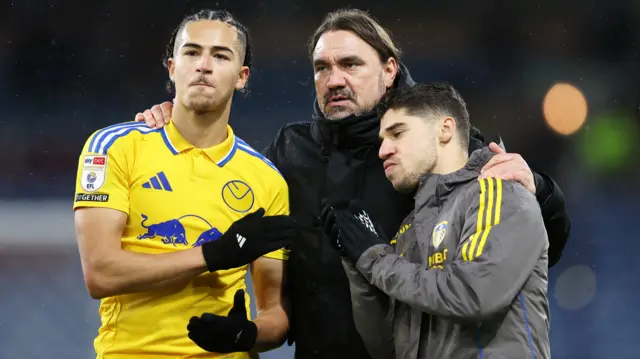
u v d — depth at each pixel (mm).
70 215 45344
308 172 11453
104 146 9773
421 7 61531
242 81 10891
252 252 9477
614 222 43469
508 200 8609
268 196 10656
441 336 8906
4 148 58188
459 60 61438
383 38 11414
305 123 12062
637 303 27781
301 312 11305
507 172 8992
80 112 60688
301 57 60531
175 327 9750
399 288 8703
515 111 60375
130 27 61250
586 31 60875
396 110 9539
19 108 60188
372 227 9633
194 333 9312
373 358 10156
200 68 9828
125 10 61188
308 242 11250
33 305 27047
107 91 61219
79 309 26719
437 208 9352
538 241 8547
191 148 10148
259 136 58781
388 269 8844
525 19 60906
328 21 11609
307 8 60844
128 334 9750
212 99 9930
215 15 10227
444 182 9305
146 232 9773
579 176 56906
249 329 9680
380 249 9133
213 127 10242
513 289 8328
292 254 11359
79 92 61000
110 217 9539
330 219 9336
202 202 10000
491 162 9211
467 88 60969
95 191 9570
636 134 58906
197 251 9438
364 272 9109
